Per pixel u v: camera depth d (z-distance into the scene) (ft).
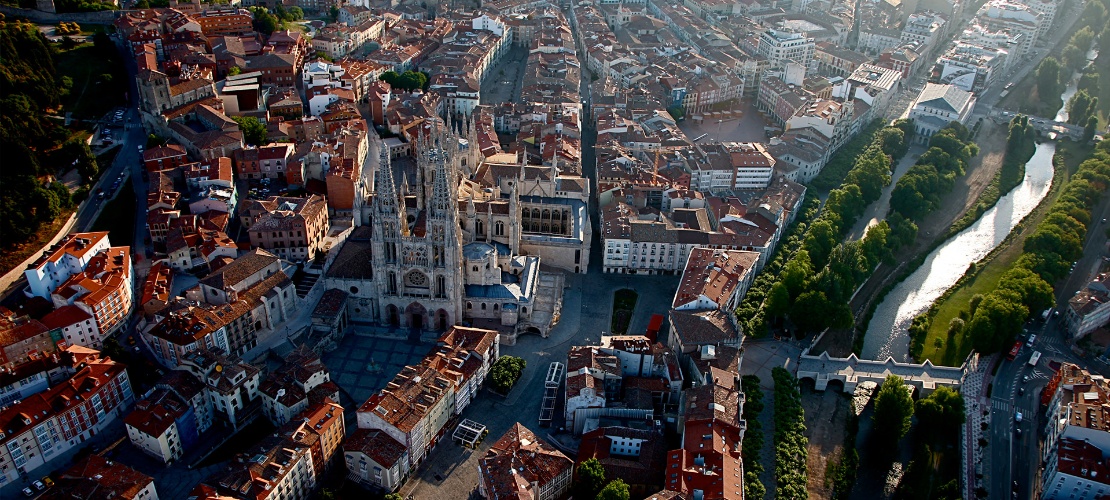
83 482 642.22
